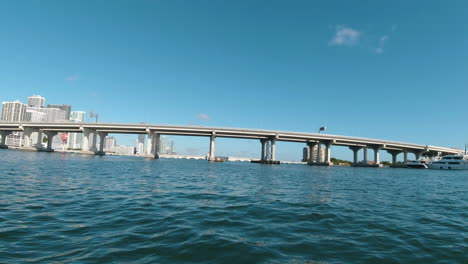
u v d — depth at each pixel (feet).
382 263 20.06
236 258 19.88
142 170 122.93
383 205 46.26
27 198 40.11
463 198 59.41
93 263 18.13
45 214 31.24
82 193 47.37
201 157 630.33
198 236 24.70
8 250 19.95
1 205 34.58
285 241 24.38
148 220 30.09
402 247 23.65
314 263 19.62
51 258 18.80
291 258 20.39
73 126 399.44
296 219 33.24
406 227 30.86
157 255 19.93
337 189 70.54
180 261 18.98
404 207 44.91
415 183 104.27
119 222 28.94
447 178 151.84
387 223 32.53
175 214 33.55
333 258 20.72
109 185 60.54
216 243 22.90
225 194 53.62
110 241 22.68
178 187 62.59
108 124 393.50
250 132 397.80
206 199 46.26
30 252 19.80
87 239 23.08
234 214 34.76
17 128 424.87
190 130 392.06
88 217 30.73
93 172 95.25
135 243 22.35
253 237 25.18
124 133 443.32
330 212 38.17
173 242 22.85
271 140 425.69
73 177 73.67
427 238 26.58
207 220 31.01
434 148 478.59
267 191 61.26
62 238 23.16
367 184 91.40
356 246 23.62
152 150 415.85
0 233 23.68
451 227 31.48
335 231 28.30
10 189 47.37
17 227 25.70
